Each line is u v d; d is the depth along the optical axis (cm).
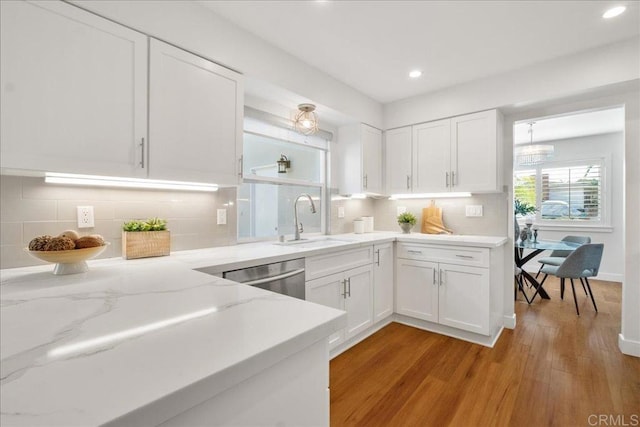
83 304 80
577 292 414
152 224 176
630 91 232
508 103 261
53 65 126
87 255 123
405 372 209
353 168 314
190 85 171
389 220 366
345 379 201
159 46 158
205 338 57
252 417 54
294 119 266
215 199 219
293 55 233
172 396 41
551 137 496
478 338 254
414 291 287
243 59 198
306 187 303
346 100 285
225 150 187
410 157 320
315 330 64
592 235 488
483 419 161
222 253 191
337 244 238
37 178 146
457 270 261
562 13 186
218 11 183
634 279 229
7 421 34
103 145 140
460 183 287
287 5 178
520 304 363
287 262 193
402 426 157
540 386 190
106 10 140
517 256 392
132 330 62
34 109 122
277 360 55
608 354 231
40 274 122
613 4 178
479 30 204
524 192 548
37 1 122
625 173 233
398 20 193
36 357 50
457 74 267
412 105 318
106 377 44
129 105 148
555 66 241
